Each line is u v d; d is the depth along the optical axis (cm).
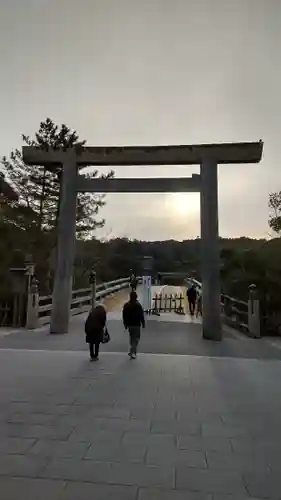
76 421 510
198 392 664
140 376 769
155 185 1370
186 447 432
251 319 1384
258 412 561
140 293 2839
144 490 335
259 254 1766
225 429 491
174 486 344
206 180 1345
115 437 457
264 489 342
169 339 1246
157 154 1381
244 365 897
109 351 1030
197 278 2903
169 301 2336
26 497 320
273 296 1576
